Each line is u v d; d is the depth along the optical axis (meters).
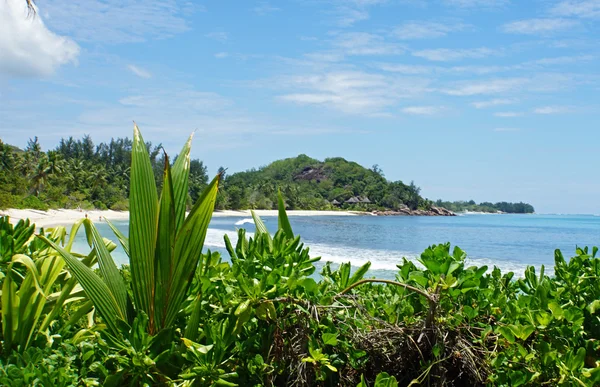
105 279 1.80
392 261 25.81
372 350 1.86
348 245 40.28
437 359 1.81
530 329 1.71
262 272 1.89
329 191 187.50
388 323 1.88
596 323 1.89
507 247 41.81
